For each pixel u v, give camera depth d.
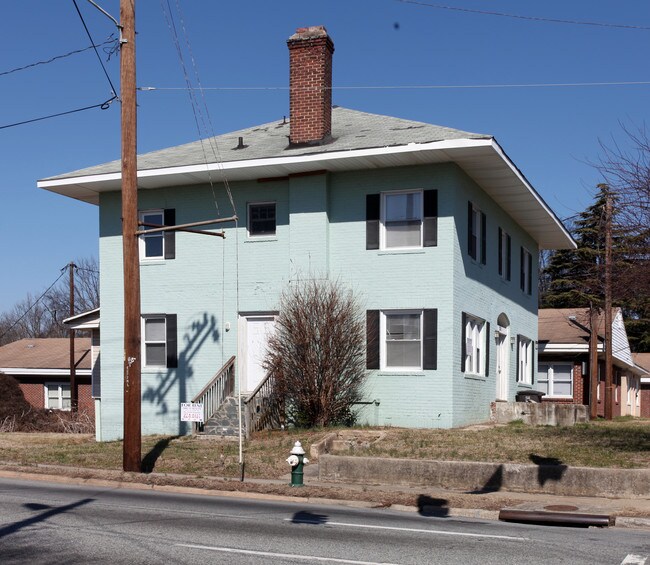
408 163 21.80
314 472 16.77
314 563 8.52
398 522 11.50
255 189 23.52
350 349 21.59
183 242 24.23
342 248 22.53
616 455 16.55
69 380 37.47
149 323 24.66
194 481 15.55
